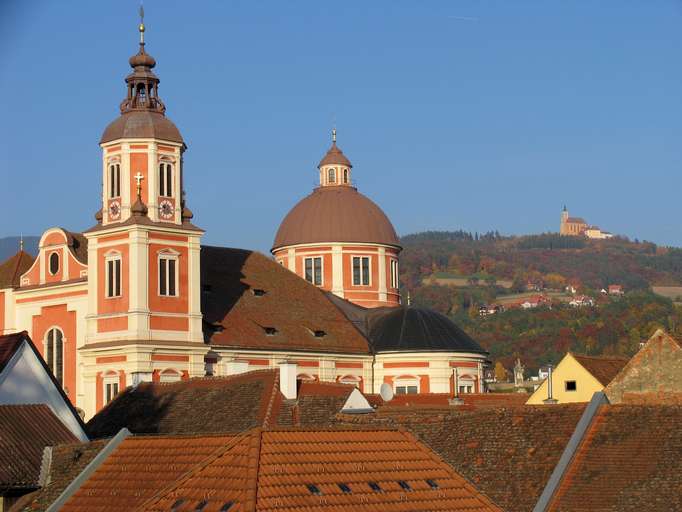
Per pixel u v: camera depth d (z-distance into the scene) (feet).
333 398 359.66
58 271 546.26
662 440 248.73
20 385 312.29
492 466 258.57
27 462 280.51
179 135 529.45
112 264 519.19
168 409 376.07
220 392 372.79
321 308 615.98
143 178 520.01
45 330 545.03
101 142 526.57
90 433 374.22
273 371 367.45
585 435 256.11
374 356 604.49
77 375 529.86
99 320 520.01
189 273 527.40
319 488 203.31
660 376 350.02
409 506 206.80
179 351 517.55
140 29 531.50
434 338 603.26
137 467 235.20
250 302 581.94
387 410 326.44
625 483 242.17
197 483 206.49
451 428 274.57
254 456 205.26
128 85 531.09
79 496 235.20
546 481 249.14
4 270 569.64
